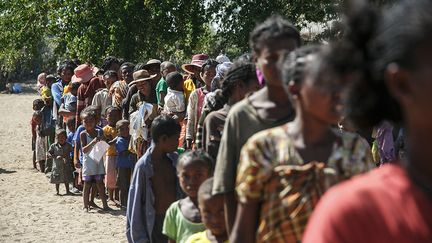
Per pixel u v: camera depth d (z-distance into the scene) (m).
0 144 18.20
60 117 12.65
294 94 2.47
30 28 20.97
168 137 4.92
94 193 9.91
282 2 17.22
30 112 30.03
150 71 10.02
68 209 9.80
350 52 1.65
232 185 3.01
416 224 1.49
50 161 13.05
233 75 4.56
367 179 1.57
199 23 18.53
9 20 20.94
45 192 11.17
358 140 2.56
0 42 21.30
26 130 21.88
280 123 2.99
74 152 10.25
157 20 18.69
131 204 4.95
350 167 2.49
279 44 2.99
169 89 8.83
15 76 51.44
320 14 16.27
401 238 1.49
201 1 18.52
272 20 3.10
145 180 4.93
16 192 11.17
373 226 1.50
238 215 2.57
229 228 3.02
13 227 8.73
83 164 9.65
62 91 12.82
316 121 2.45
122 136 9.70
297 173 2.44
